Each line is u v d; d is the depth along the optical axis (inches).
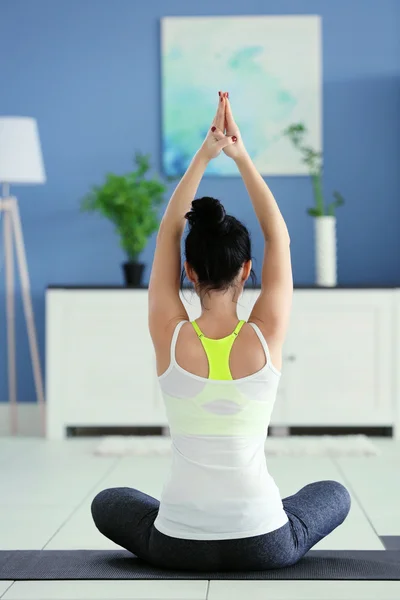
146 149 262.8
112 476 187.8
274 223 108.3
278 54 259.6
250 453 105.5
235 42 259.4
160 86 261.7
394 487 176.9
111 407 238.8
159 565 112.2
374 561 120.3
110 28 261.9
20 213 263.9
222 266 106.2
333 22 260.2
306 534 112.6
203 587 106.9
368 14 260.4
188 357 104.3
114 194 247.1
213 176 261.0
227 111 106.8
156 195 252.5
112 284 263.9
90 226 264.1
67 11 262.1
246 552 106.7
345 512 118.5
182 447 105.5
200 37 259.8
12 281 264.7
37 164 243.4
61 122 263.0
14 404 261.7
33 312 264.8
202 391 103.5
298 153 260.2
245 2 259.9
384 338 237.3
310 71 259.6
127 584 109.1
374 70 260.5
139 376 238.8
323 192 261.9
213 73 259.9
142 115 262.5
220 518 105.0
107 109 262.8
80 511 156.6
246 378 103.9
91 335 239.0
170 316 107.0
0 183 264.4
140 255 262.4
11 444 230.4
